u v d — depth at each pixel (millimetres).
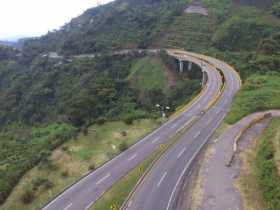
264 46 102875
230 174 43750
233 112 67312
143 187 44219
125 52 140625
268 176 40062
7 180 53406
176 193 42000
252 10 137250
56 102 126250
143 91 106000
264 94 72125
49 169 55375
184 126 65250
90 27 191875
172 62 115125
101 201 43969
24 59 193375
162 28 148625
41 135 87500
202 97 80438
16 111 134750
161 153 53906
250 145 52062
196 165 47938
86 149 61219
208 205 37406
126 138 63750
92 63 139875
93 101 89812
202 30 137750
